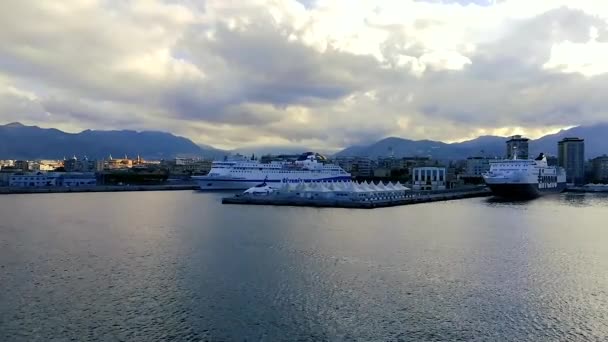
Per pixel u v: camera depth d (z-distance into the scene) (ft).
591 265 209.05
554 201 604.90
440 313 149.38
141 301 160.15
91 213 428.15
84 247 251.60
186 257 224.74
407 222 354.33
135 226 333.21
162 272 196.54
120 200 605.73
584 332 135.33
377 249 242.58
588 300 161.58
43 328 137.28
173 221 361.71
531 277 188.96
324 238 276.21
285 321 143.02
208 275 191.83
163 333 134.21
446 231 305.94
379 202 496.23
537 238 279.28
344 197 520.01
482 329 137.18
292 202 507.30
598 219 382.01
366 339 130.82
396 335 133.18
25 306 155.12
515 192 636.07
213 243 261.03
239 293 168.66
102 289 173.37
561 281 183.62
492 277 188.85
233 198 540.93
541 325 140.15
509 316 147.02
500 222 357.61
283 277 188.44
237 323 141.49
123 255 230.07
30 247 252.01
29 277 189.16
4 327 137.90
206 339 130.62
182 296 165.17
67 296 165.27
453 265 208.03
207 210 451.94
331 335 133.28
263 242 263.29
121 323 141.08
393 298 163.22
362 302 159.33
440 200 606.55
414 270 199.00
